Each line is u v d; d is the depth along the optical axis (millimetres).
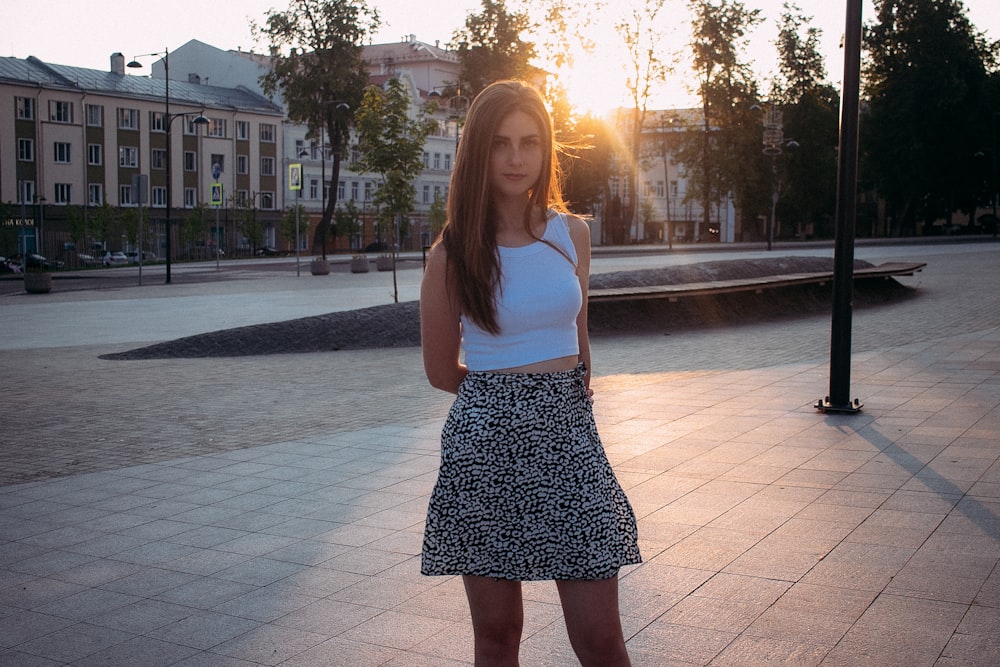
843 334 8344
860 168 79750
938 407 8492
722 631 3900
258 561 5008
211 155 80562
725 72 66688
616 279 20812
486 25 64375
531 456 2541
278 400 10297
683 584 4426
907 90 71375
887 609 4062
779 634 3852
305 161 87312
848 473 6301
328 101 62938
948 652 3639
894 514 5375
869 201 98562
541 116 2582
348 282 34312
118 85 76375
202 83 89125
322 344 15133
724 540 5023
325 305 23516
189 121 78938
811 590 4301
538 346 2572
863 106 82250
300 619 4223
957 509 5430
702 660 3643
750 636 3844
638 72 64312
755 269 23688
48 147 71125
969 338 13711
